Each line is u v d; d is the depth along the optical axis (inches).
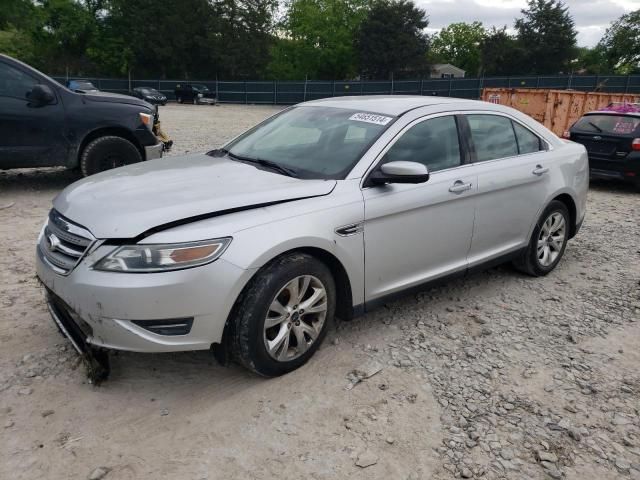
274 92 1781.5
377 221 140.7
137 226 112.7
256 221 120.5
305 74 2620.6
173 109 1325.0
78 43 2338.8
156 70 2396.7
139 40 2285.9
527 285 197.0
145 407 118.8
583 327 164.9
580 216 215.2
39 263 128.2
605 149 374.9
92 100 306.3
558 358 146.4
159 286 109.9
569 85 1667.1
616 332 162.7
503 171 175.9
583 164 212.5
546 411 123.2
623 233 272.7
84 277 112.8
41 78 292.2
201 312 113.6
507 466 106.3
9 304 162.2
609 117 380.2
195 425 113.7
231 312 120.4
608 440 114.7
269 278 120.3
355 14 2630.4
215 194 126.1
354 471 103.3
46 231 132.0
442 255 161.8
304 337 133.0
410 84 1720.0
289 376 131.9
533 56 2888.8
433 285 162.4
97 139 305.7
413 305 175.8
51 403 118.2
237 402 121.6
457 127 168.6
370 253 140.9
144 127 319.0
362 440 111.4
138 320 111.2
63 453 104.3
